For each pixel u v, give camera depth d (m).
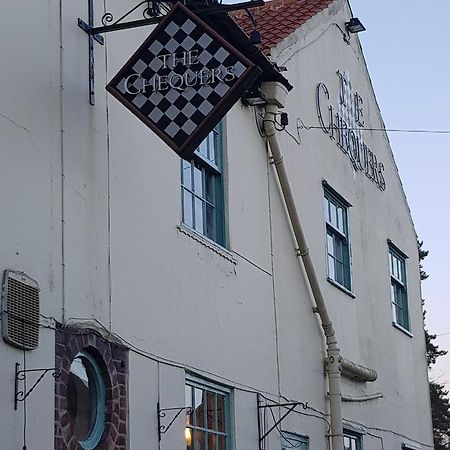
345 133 16.72
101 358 9.10
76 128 9.22
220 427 11.30
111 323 9.34
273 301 13.01
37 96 8.77
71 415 8.73
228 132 12.45
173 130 8.94
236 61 8.86
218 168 12.25
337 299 15.21
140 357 9.74
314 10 16.20
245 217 12.59
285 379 12.98
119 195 9.77
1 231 8.04
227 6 9.62
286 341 13.20
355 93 17.59
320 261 14.73
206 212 11.89
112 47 10.05
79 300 8.89
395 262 18.95
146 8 10.68
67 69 9.23
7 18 8.54
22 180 8.38
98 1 9.90
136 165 10.16
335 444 13.90
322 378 14.16
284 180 13.45
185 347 10.62
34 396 8.12
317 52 15.96
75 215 9.01
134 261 9.86
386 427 16.56
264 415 12.23
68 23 9.37
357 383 15.55
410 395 18.19
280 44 14.45
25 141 8.51
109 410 9.12
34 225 8.45
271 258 13.16
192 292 10.95
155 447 9.76
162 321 10.24
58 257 8.70
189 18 9.06
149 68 9.08
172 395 10.21
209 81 8.90
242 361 11.90
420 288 20.12
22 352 8.05
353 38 17.88
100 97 9.69
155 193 10.46
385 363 17.02
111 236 9.53
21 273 8.16
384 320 17.33
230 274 11.91
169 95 8.99
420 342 19.42
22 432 7.93
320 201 15.13
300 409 13.30
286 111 14.33
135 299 9.80
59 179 8.87
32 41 8.82
